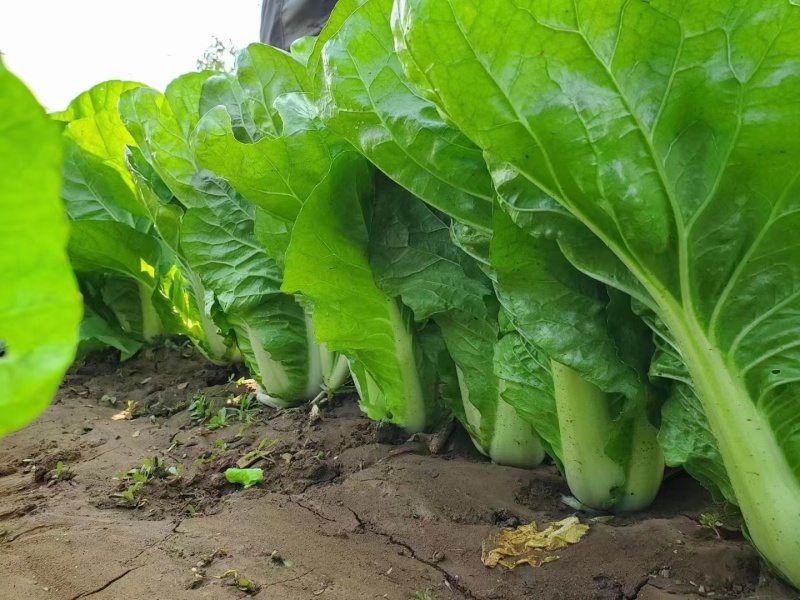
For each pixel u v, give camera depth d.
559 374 2.19
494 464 2.89
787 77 1.30
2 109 0.42
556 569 2.05
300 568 2.12
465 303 2.63
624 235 1.53
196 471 3.03
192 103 3.84
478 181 1.99
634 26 1.31
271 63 3.18
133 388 4.89
